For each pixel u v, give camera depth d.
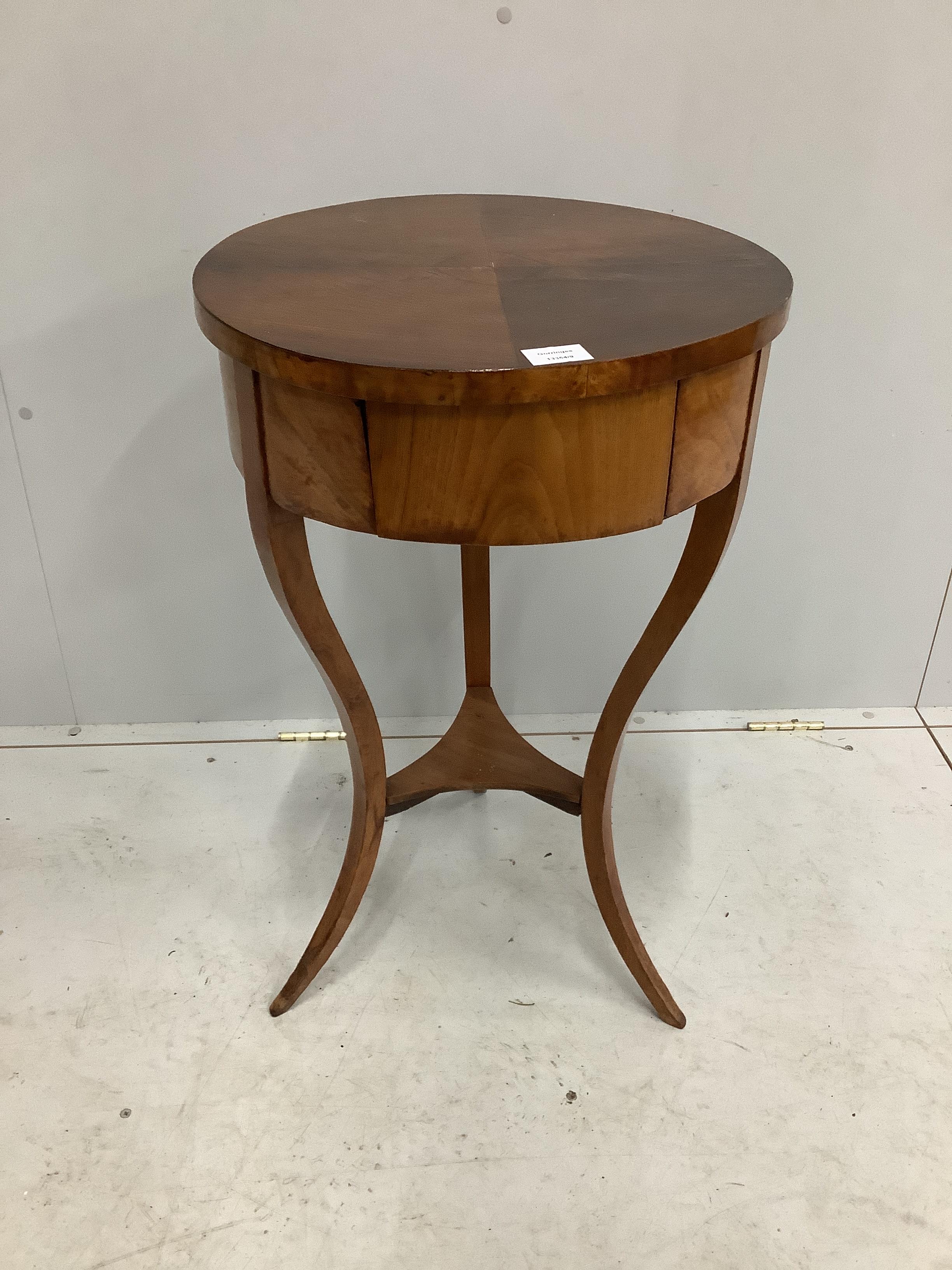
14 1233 0.93
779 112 1.18
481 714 1.33
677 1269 0.90
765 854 1.35
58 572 1.46
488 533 0.76
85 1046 1.10
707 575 0.93
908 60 1.15
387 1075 1.07
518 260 0.89
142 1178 0.97
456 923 1.25
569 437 0.72
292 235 0.96
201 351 1.30
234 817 1.41
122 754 1.54
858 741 1.57
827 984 1.17
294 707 1.60
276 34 1.12
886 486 1.42
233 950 1.21
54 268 1.24
